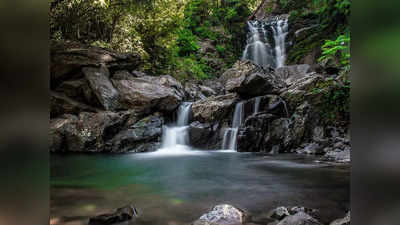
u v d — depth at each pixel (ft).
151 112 41.16
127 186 17.85
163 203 13.88
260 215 12.04
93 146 34.78
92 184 18.45
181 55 73.36
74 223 10.74
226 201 14.38
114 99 38.81
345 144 33.94
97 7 40.19
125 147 36.14
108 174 22.44
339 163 27.73
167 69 61.00
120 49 47.19
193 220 11.34
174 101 42.65
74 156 31.91
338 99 37.78
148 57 53.78
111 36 47.37
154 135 38.45
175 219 11.43
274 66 80.59
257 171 23.71
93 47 40.88
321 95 38.55
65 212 12.16
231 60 82.28
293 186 18.02
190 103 45.14
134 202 13.96
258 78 42.75
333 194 15.83
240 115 41.39
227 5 95.30
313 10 82.53
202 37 84.33
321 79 40.47
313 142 36.58
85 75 38.52
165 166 26.58
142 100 39.55
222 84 64.39
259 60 83.66
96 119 35.65
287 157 32.30
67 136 34.35
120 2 42.22
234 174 22.44
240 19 92.38
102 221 10.68
